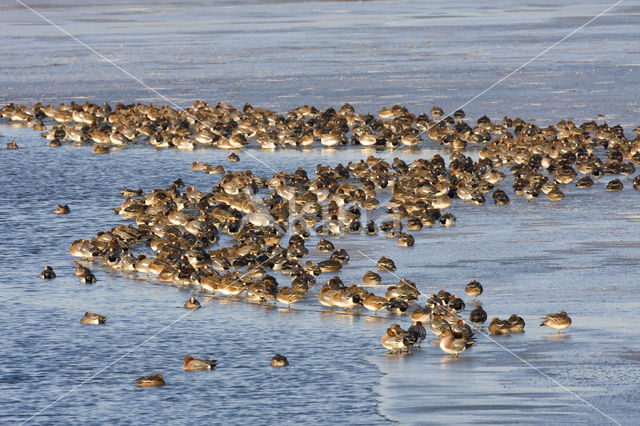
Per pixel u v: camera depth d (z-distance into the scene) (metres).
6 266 45.16
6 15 181.12
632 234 47.94
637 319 35.84
